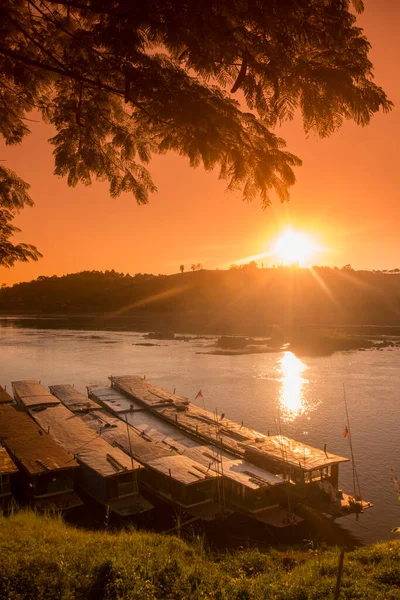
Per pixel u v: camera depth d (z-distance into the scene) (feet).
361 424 148.87
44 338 395.96
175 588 30.04
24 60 21.57
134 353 306.96
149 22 17.71
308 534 81.87
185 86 20.43
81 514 87.66
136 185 26.99
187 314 624.18
